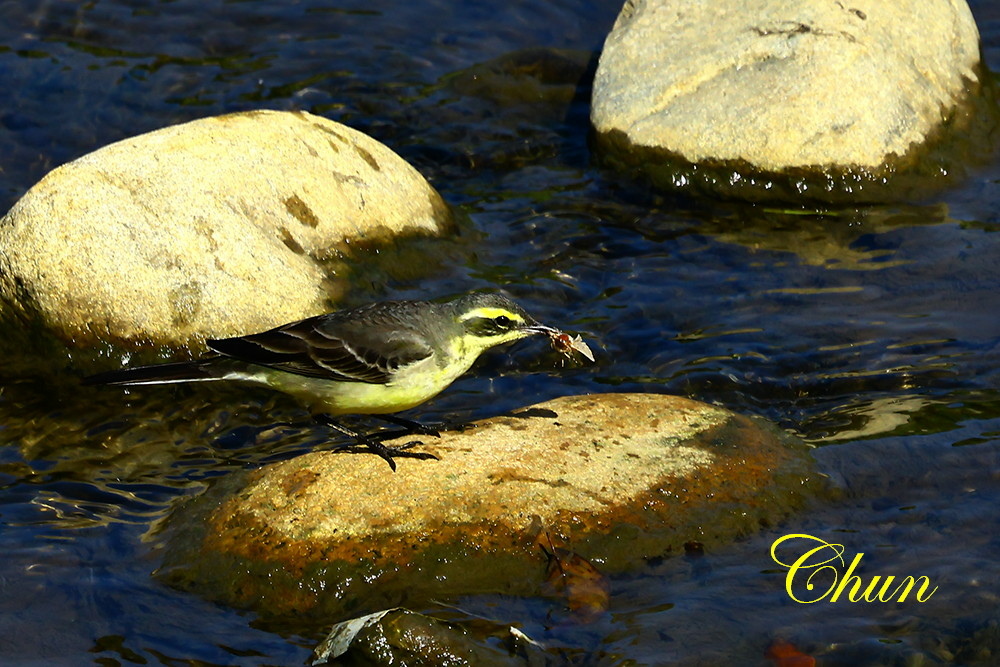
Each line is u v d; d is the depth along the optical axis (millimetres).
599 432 11117
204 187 14383
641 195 17234
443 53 21016
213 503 10742
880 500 10727
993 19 20750
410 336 11070
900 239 15680
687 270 15406
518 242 16250
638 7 18906
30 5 21547
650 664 8867
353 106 19578
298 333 11164
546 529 10023
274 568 9805
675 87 17562
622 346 13898
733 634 9164
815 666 8812
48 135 18656
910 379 12820
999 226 15750
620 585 9750
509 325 11570
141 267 13633
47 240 13633
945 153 17031
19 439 12414
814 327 13945
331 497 10266
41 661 9031
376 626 8898
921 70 17484
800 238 15992
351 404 11219
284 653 9109
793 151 16531
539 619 9367
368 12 22172
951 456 11320
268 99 19656
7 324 13945
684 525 10258
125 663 9008
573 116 19484
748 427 11422
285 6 22219
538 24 21891
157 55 20641
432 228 16016
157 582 9953
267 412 12984
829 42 17062
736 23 17828
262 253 14133
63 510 11094
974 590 9523
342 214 15203
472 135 18953
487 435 11039
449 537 9914
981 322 13750
